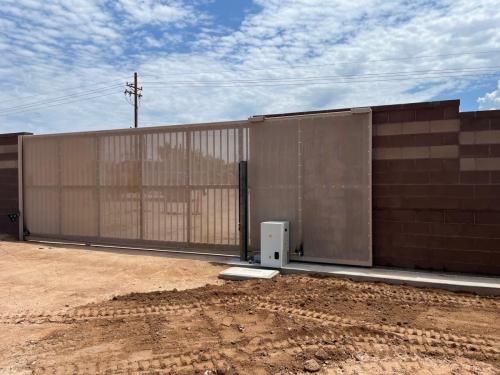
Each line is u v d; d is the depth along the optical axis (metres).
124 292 6.72
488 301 6.05
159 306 5.90
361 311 5.57
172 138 9.83
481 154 7.14
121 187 10.52
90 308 5.87
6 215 12.36
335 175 8.08
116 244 10.62
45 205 11.68
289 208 8.48
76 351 4.42
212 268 8.28
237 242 9.13
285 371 3.89
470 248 7.23
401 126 7.65
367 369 3.92
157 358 4.22
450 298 6.18
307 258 8.30
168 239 9.91
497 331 4.88
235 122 9.05
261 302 6.01
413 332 4.82
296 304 5.88
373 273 7.36
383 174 7.79
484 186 7.13
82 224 11.11
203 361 4.14
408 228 7.64
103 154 10.77
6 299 6.33
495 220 7.08
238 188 9.05
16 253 9.95
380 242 7.84
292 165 8.46
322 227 8.19
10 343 4.66
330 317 5.32
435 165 7.43
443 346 4.45
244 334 4.80
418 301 6.04
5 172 12.39
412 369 3.92
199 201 9.52
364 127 7.84
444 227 7.39
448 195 7.35
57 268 8.41
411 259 7.63
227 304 5.93
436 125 7.41
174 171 9.80
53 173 11.52
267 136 8.71
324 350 4.32
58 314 5.63
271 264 7.97
